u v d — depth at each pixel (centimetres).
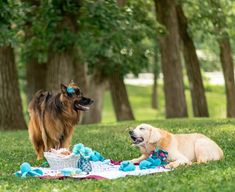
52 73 2384
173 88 2758
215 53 3738
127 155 1320
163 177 962
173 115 2759
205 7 2894
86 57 2666
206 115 2988
